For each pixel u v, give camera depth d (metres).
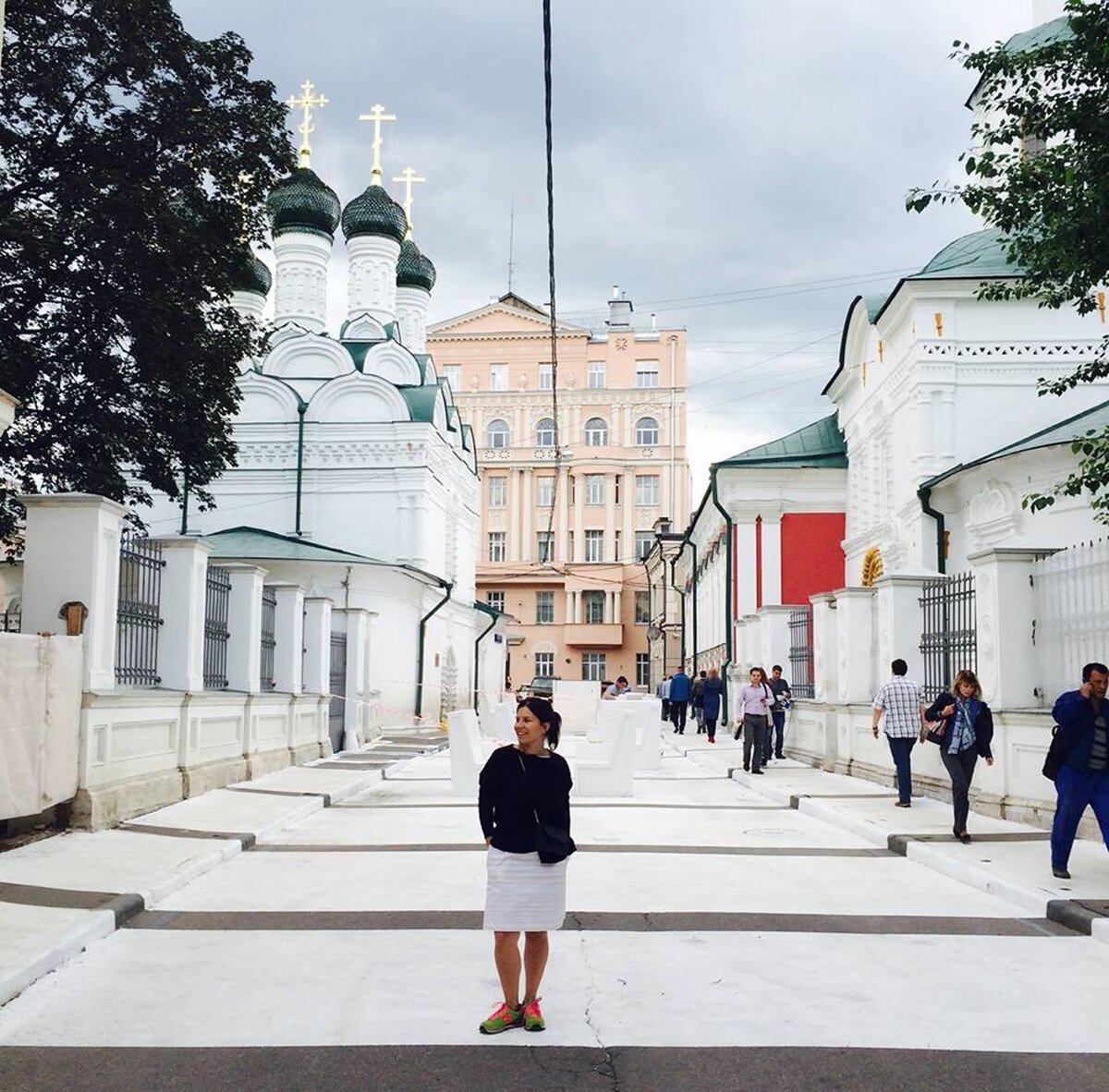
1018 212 11.17
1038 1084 5.25
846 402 34.22
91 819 11.76
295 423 38.88
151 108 19.70
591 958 7.32
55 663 11.20
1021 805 12.85
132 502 23.00
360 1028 5.96
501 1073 5.34
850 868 10.77
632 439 70.19
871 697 19.36
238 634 17.53
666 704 45.03
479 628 51.31
